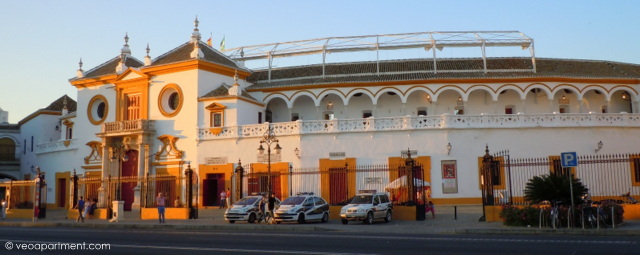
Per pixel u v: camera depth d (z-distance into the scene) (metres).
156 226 27.30
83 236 20.42
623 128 39.22
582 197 23.05
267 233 21.48
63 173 50.50
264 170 40.50
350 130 39.62
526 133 38.75
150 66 45.09
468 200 37.81
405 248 15.09
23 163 60.50
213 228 25.77
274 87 45.75
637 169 38.34
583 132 38.91
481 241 16.89
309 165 39.78
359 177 39.06
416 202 28.77
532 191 22.89
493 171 26.33
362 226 25.09
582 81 43.25
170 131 44.22
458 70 44.75
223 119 42.62
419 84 43.34
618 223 21.20
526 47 45.53
